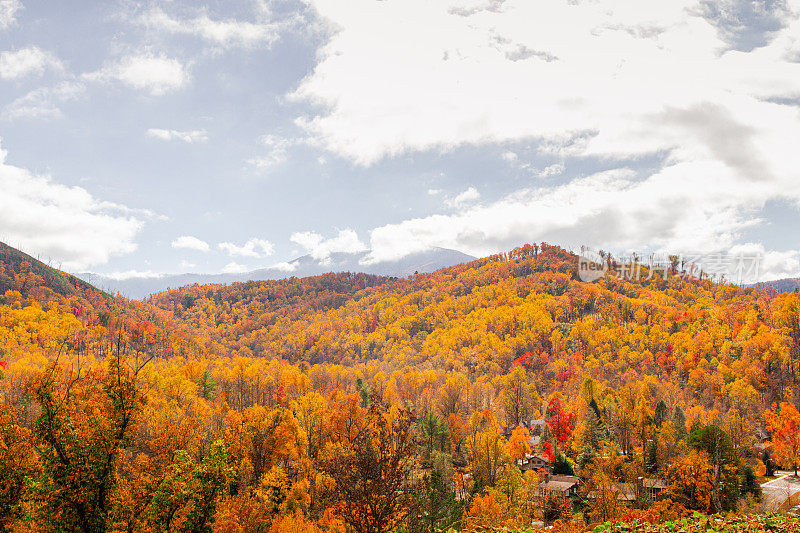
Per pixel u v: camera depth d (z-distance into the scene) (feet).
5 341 469.57
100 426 51.83
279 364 601.21
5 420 58.95
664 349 524.52
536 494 187.52
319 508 135.64
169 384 250.98
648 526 60.03
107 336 556.92
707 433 165.68
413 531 73.36
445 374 480.23
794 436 237.25
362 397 312.50
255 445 167.32
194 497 53.31
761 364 408.87
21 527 56.08
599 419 263.70
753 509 140.97
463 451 247.29
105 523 51.21
